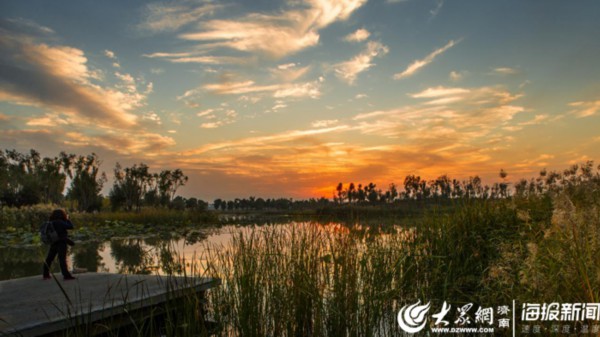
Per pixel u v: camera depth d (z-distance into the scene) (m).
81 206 42.31
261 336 4.52
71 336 4.07
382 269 5.17
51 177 43.09
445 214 7.54
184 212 31.64
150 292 5.36
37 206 26.27
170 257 6.10
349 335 4.36
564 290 3.79
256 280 5.03
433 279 5.44
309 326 4.78
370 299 4.61
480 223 7.15
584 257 3.55
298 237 5.82
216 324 4.67
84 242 18.09
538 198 8.62
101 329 4.56
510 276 4.45
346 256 5.12
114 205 42.28
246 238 5.93
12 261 12.94
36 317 4.58
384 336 4.51
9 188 37.94
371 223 6.75
